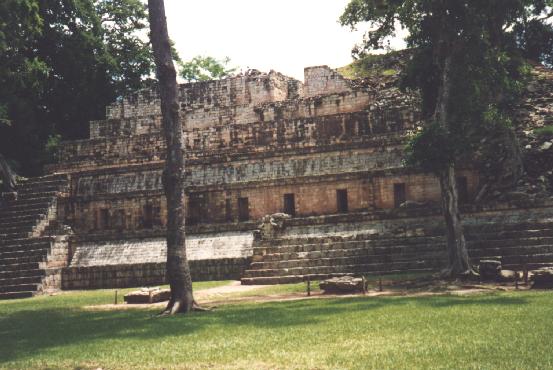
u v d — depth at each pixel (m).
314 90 52.75
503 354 10.21
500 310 15.73
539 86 44.28
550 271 21.80
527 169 37.88
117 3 61.97
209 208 42.81
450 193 26.98
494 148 38.56
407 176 39.03
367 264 30.88
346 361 10.32
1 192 46.69
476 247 29.91
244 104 54.94
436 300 19.33
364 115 43.28
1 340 15.25
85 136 61.59
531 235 29.56
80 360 11.77
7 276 36.69
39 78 54.28
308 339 12.85
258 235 35.78
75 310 23.62
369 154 41.03
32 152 56.09
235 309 20.19
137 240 39.53
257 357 11.18
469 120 29.02
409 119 42.16
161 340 13.81
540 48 48.41
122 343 13.61
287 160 42.84
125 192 44.19
